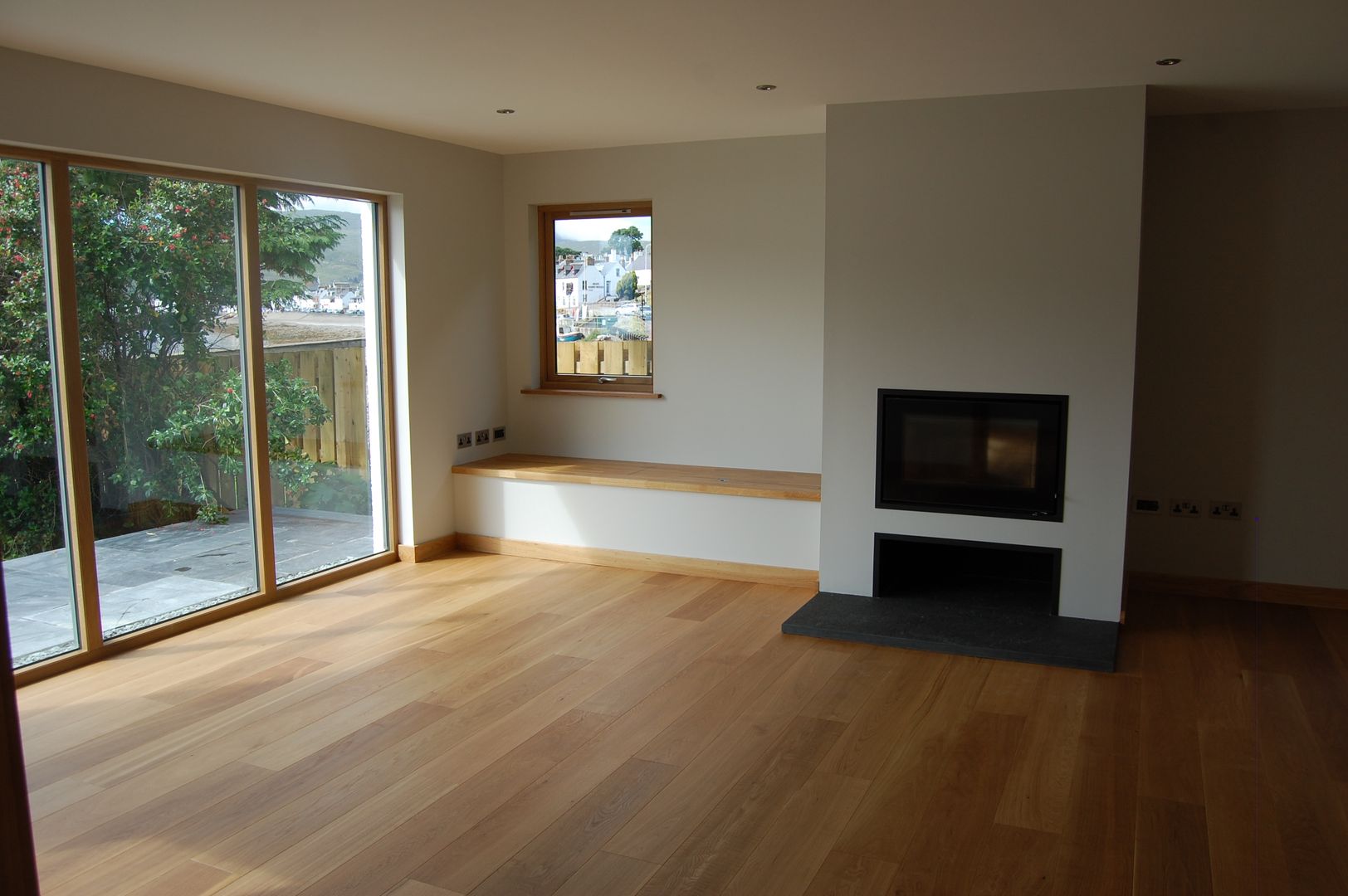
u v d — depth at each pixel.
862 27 3.33
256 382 4.82
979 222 4.47
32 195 3.86
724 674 4.05
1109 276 4.30
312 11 3.15
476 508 6.05
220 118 4.41
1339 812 2.95
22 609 3.94
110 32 3.41
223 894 2.53
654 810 2.96
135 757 3.30
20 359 3.86
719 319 5.80
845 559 4.93
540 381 6.45
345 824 2.88
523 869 2.64
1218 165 4.84
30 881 0.95
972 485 4.65
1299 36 3.40
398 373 5.63
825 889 2.55
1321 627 4.61
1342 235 4.70
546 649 4.34
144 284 4.29
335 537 5.43
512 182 6.23
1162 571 5.17
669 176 5.80
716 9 3.13
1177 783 3.12
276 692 3.85
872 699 3.79
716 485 5.38
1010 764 3.25
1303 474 4.88
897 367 4.70
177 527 4.52
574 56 3.74
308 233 5.07
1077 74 4.00
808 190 5.49
